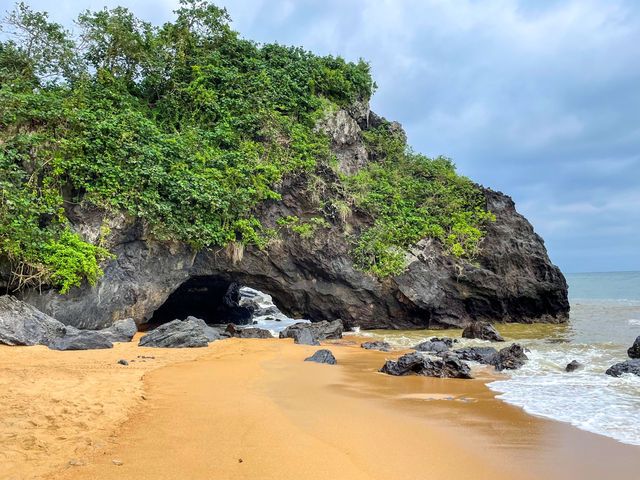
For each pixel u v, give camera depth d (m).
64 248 18.08
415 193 31.16
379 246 27.05
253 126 26.17
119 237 20.81
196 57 27.88
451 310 28.34
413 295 27.06
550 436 6.82
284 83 28.86
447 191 31.20
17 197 16.81
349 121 32.50
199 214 22.09
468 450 6.15
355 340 21.88
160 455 5.55
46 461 5.20
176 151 22.34
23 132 19.09
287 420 7.27
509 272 29.56
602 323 26.98
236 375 11.25
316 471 5.20
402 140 38.28
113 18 26.17
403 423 7.41
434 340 19.38
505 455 5.98
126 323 18.55
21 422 6.50
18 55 23.81
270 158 25.89
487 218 30.78
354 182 29.44
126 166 20.58
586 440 6.63
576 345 17.83
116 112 22.28
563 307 30.03
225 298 35.75
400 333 25.38
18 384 8.77
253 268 25.84
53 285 18.22
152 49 26.95
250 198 24.22
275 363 13.53
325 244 26.56
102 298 20.08
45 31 24.62
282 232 26.08
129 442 6.01
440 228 29.00
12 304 15.38
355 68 34.66
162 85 27.44
